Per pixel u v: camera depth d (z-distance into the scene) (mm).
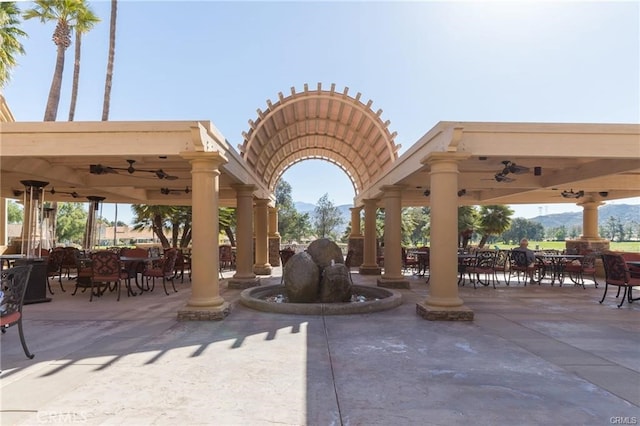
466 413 2834
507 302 7594
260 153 10742
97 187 10109
